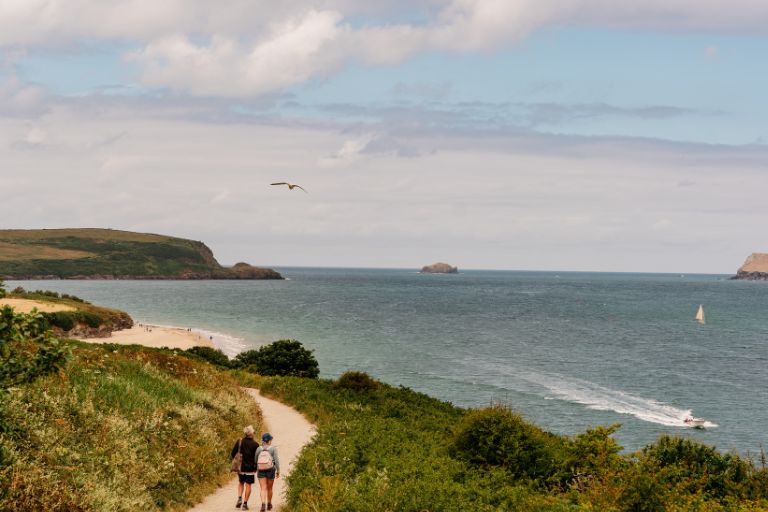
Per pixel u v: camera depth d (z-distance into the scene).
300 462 15.97
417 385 65.06
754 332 124.56
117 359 23.97
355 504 11.98
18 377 10.70
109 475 12.81
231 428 21.66
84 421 14.44
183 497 14.24
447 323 135.00
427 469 14.80
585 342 104.62
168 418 17.80
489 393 61.41
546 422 50.31
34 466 11.02
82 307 104.75
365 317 147.38
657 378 71.50
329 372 72.19
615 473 13.91
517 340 106.12
